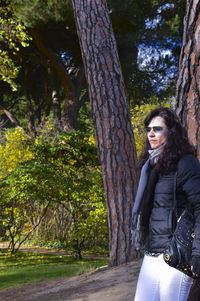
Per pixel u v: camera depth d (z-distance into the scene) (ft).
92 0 23.65
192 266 6.31
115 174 23.34
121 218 23.16
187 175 6.60
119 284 17.29
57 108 71.00
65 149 40.16
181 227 6.61
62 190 38.55
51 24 55.11
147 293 6.86
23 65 70.44
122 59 62.44
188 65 9.36
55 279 25.55
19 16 50.19
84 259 39.42
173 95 64.54
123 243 23.00
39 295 19.48
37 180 37.65
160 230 6.81
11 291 22.91
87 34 23.50
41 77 78.74
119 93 23.61
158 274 6.75
